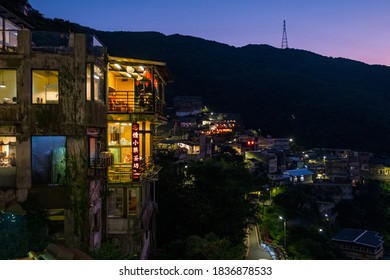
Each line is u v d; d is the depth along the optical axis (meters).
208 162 42.59
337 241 67.38
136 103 24.75
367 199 95.94
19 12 42.28
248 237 51.47
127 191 22.97
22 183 17.75
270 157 95.94
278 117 159.50
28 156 17.83
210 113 137.00
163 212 34.72
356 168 109.06
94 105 18.70
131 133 23.94
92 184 19.25
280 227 59.94
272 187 81.31
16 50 18.59
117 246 21.38
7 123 17.72
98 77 20.25
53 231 18.23
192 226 35.06
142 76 25.23
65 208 18.08
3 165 17.98
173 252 29.09
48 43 18.52
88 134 18.69
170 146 65.50
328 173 108.25
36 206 17.64
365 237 67.88
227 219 36.22
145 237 25.98
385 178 111.62
